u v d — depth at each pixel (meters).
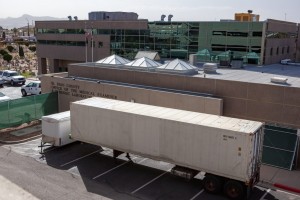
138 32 44.66
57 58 56.53
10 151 22.14
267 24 36.19
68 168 19.62
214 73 28.50
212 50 38.97
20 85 49.75
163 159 18.02
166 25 41.69
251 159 15.77
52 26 56.12
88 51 51.31
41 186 17.03
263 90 21.34
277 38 39.81
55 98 31.09
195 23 39.41
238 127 16.19
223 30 37.88
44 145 23.41
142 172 19.36
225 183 16.48
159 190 17.17
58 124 21.92
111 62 31.45
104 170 19.50
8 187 16.73
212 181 16.78
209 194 16.88
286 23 42.25
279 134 20.69
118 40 47.22
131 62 30.61
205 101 22.45
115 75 28.80
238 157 15.67
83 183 17.66
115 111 19.31
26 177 18.06
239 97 22.31
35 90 40.81
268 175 19.23
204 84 23.80
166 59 41.53
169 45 41.88
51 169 19.36
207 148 16.47
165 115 18.28
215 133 16.12
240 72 29.88
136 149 18.92
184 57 40.84
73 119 21.38
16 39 162.50
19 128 27.56
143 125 18.34
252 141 15.47
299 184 18.09
